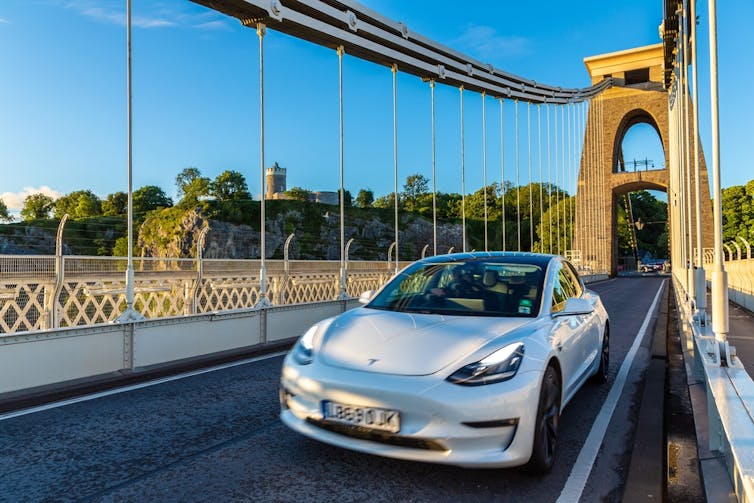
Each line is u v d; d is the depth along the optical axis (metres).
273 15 9.51
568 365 3.59
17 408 4.32
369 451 2.67
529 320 3.37
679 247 17.09
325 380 2.82
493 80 24.38
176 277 9.91
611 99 55.25
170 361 6.02
